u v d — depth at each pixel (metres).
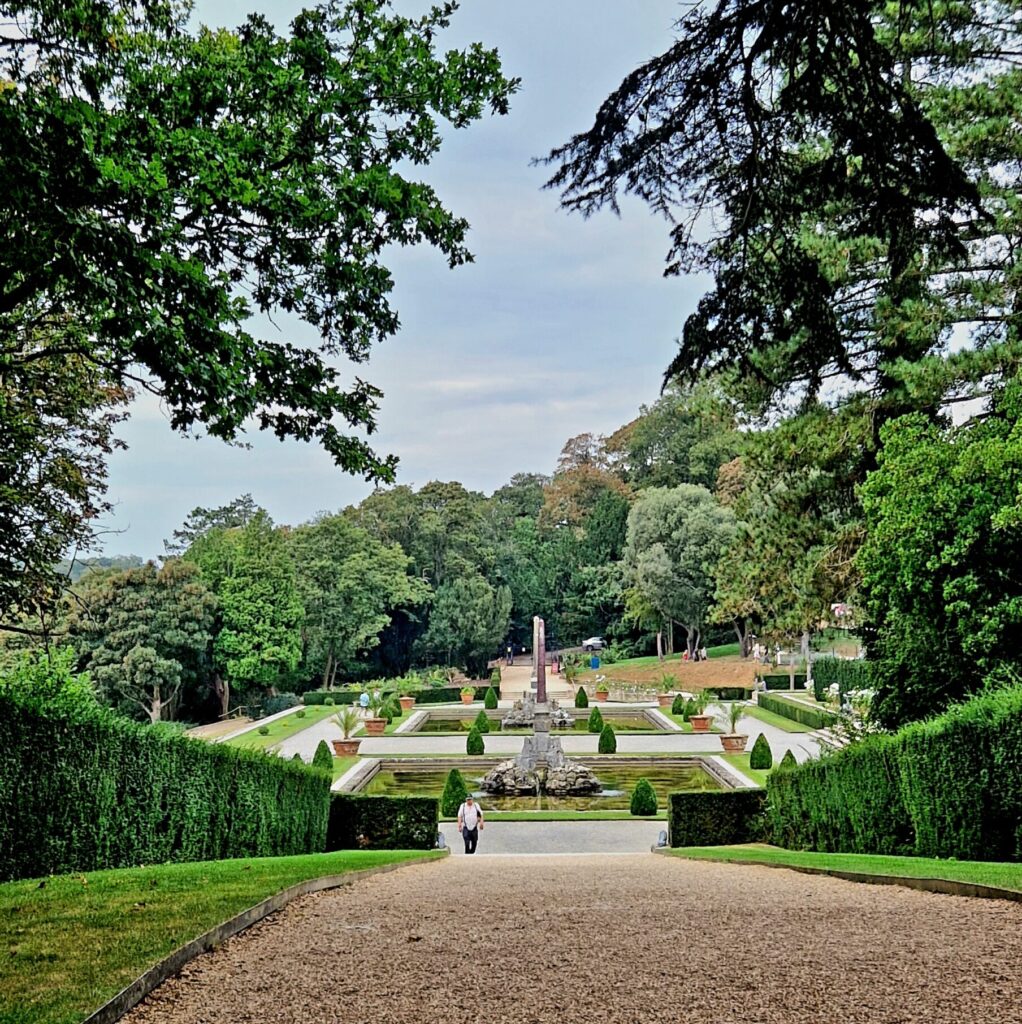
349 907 7.21
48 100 6.22
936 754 9.78
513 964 5.16
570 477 76.38
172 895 6.82
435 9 9.36
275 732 33.94
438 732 34.41
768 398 15.96
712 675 50.81
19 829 7.89
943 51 10.41
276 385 8.86
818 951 5.32
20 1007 4.09
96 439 14.10
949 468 11.97
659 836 17.05
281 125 8.82
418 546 61.22
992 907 6.48
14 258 6.07
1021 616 11.33
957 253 6.81
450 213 9.43
